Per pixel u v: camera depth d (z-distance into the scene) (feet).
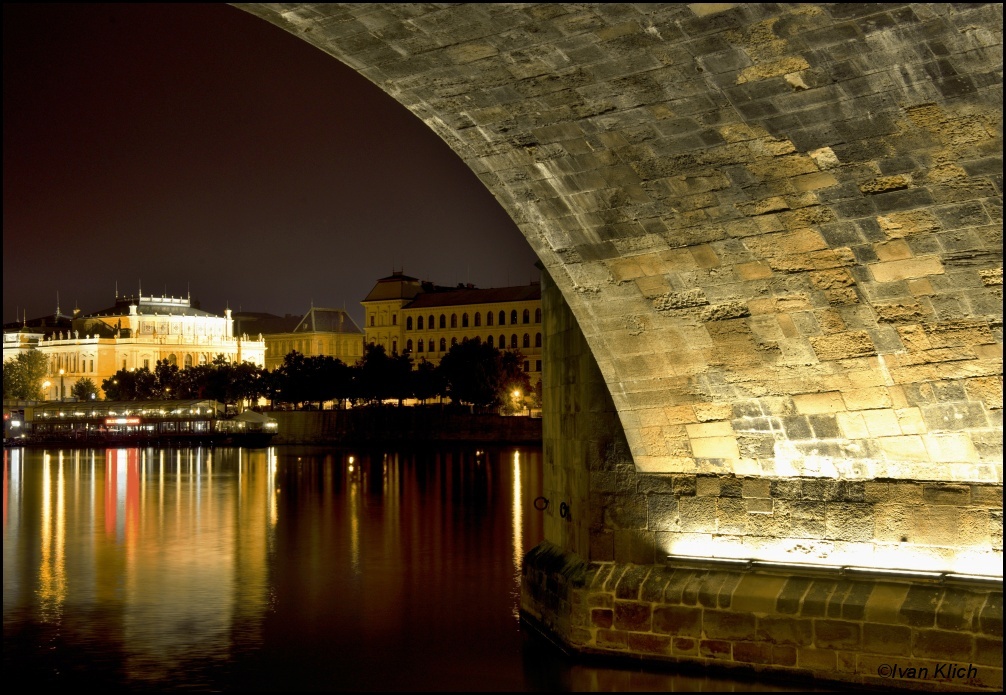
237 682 51.37
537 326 474.08
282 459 274.57
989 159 39.04
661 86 40.68
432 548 94.02
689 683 49.42
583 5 37.14
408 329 509.76
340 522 116.37
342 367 403.13
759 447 51.62
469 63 41.83
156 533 106.93
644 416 53.36
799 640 48.49
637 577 53.01
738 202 44.50
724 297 48.32
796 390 49.52
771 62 38.42
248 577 78.89
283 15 40.09
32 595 72.33
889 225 42.73
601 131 43.75
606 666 52.49
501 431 352.49
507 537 101.81
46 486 178.19
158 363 557.33
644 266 48.83
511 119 44.91
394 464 244.22
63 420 411.95
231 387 484.74
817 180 42.42
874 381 47.60
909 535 48.47
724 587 50.62
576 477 56.95
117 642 59.06
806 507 50.67
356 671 52.90
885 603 47.09
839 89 38.65
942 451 47.75
